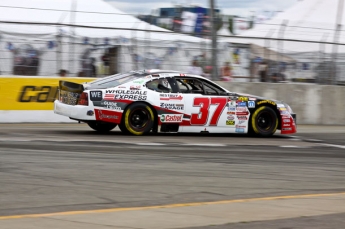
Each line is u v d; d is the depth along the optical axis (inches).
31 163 305.3
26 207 207.9
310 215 207.2
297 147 448.5
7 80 579.5
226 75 701.3
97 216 194.4
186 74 490.9
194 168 314.2
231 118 499.8
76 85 452.4
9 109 580.4
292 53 739.4
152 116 472.7
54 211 202.1
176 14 752.3
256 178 291.7
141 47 657.0
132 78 473.4
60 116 606.5
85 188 247.1
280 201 233.9
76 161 319.0
